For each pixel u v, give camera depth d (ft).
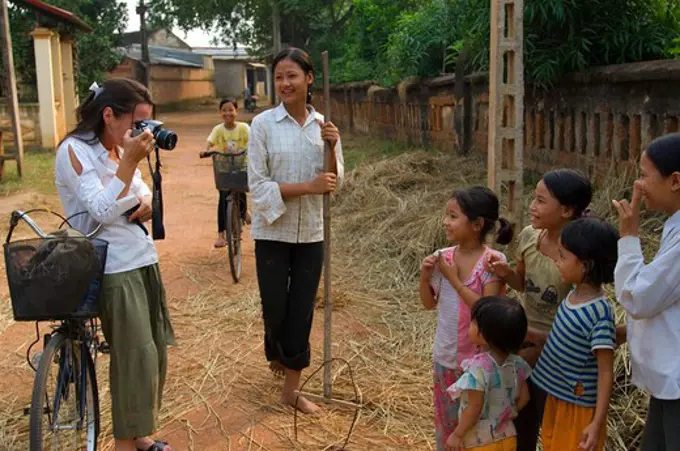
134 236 10.61
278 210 12.57
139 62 112.06
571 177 9.19
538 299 9.73
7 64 37.24
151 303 11.04
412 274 20.94
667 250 7.58
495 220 9.96
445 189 27.37
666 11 24.00
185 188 39.75
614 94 20.99
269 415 13.26
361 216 26.32
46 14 52.90
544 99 25.79
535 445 10.07
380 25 55.16
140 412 10.53
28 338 17.13
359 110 58.75
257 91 190.08
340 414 13.26
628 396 12.04
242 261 23.93
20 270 9.30
